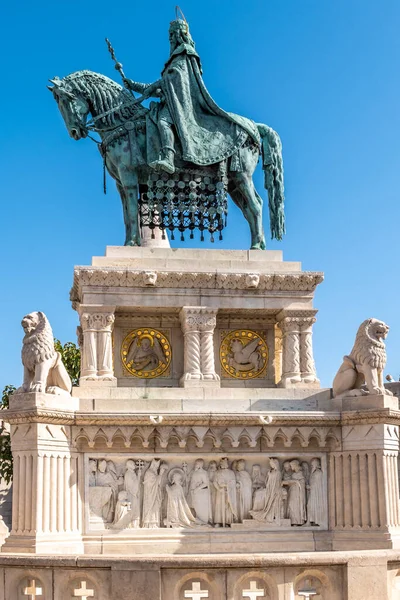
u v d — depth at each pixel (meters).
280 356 17.55
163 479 15.77
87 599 12.61
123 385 16.92
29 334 15.77
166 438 15.60
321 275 17.03
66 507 15.23
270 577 12.56
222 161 17.70
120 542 15.33
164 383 17.06
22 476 15.09
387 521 15.34
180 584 12.45
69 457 15.45
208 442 15.83
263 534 15.68
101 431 15.50
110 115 17.72
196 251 17.23
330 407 16.28
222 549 15.50
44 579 12.82
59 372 15.72
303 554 12.73
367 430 15.73
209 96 17.98
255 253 17.42
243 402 16.09
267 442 15.91
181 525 15.60
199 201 17.86
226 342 17.44
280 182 18.44
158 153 17.50
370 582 12.80
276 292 17.02
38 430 15.05
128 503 15.51
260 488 15.92
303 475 16.03
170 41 18.50
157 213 18.12
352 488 15.76
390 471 15.66
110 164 17.97
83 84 17.78
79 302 17.91
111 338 16.72
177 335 17.33
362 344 16.17
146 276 16.48
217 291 16.84
